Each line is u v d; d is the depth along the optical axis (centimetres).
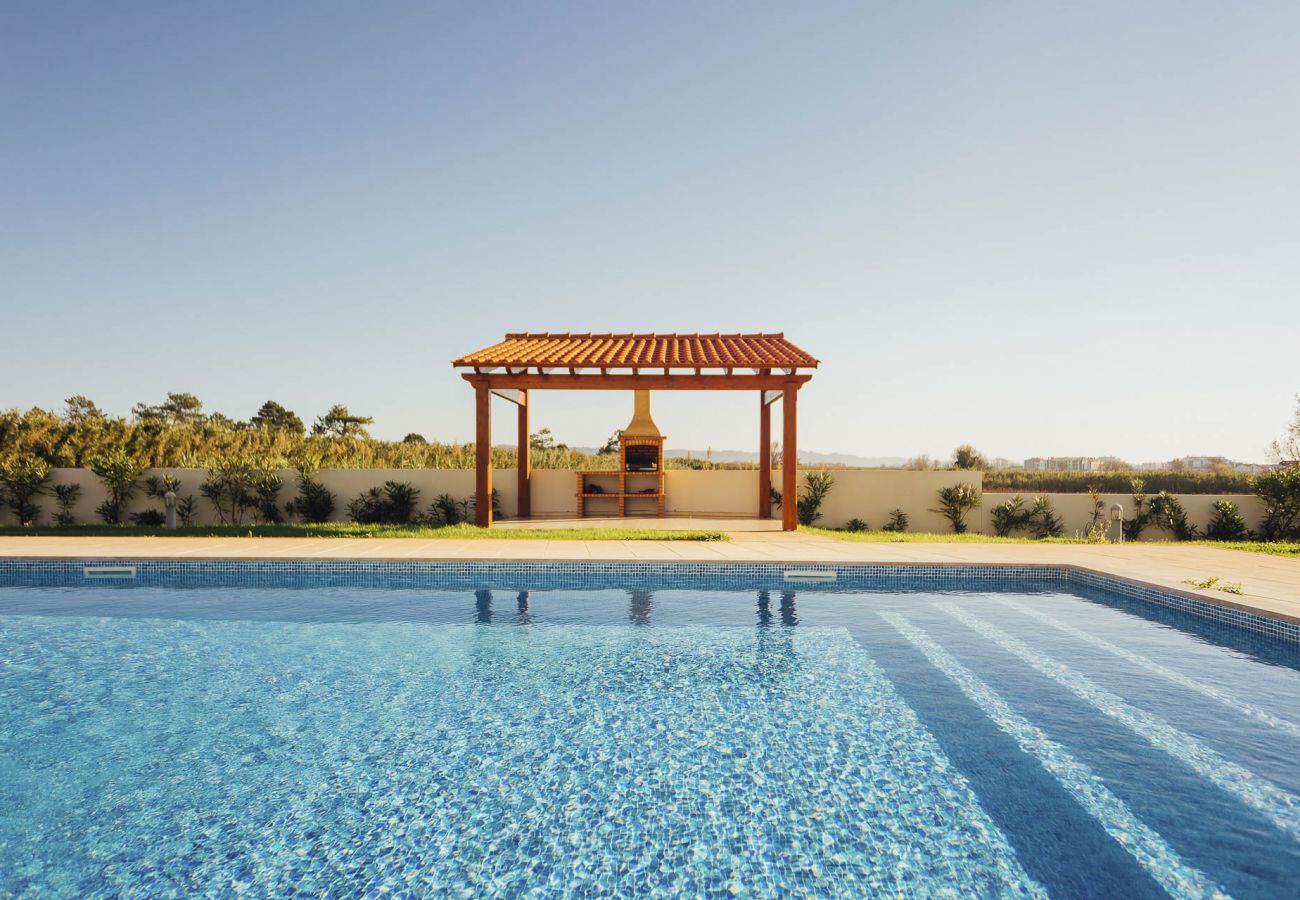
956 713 448
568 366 1198
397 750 395
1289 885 266
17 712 448
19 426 1836
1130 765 372
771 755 389
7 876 274
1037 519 1462
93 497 1447
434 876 278
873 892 266
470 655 572
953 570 855
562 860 290
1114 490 1966
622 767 375
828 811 328
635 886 272
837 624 668
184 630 642
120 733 416
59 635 625
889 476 1510
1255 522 1429
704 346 1448
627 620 682
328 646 595
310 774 365
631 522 1395
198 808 329
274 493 1466
